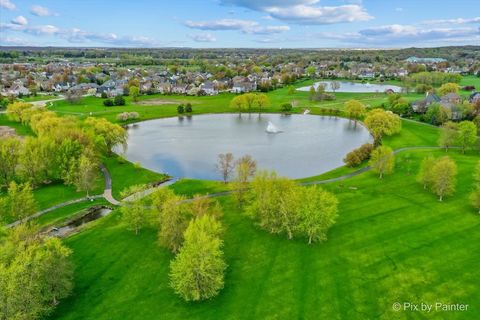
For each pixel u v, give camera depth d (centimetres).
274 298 5538
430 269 6091
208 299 5569
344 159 11981
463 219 7694
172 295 5681
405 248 6712
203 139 16425
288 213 7181
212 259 5600
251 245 7000
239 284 5881
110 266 6450
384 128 14912
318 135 17012
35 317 4875
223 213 8050
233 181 10075
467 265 6162
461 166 10875
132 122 19925
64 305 5488
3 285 4788
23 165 10100
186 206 7781
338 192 9406
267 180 7781
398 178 10231
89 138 11838
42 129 13400
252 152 14212
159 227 7581
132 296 5675
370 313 5181
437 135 14888
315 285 5794
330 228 7506
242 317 5184
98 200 9456
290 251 6756
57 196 9631
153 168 12438
